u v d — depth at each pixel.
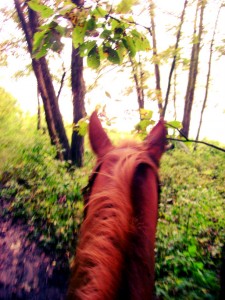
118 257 1.32
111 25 2.22
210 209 7.44
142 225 1.54
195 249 5.11
